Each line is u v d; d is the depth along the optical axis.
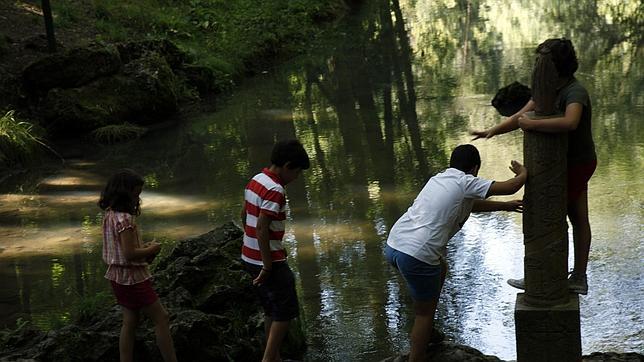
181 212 11.16
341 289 8.64
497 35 23.39
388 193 11.59
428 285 5.62
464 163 5.67
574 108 5.21
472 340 7.46
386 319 7.94
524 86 16.28
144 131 15.61
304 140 14.55
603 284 8.43
